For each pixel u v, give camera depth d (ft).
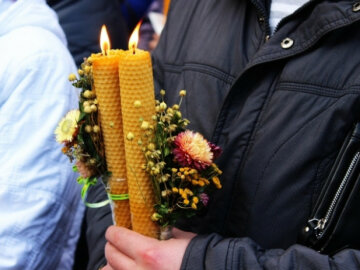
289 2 1.89
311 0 1.77
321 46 1.77
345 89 1.71
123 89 1.56
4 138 2.30
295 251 1.63
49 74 2.41
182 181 1.56
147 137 1.58
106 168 1.69
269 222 1.79
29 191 2.27
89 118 1.62
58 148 2.36
